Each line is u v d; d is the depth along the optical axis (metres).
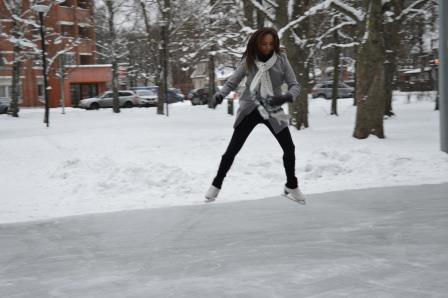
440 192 6.24
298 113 18.75
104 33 41.06
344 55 48.94
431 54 33.78
